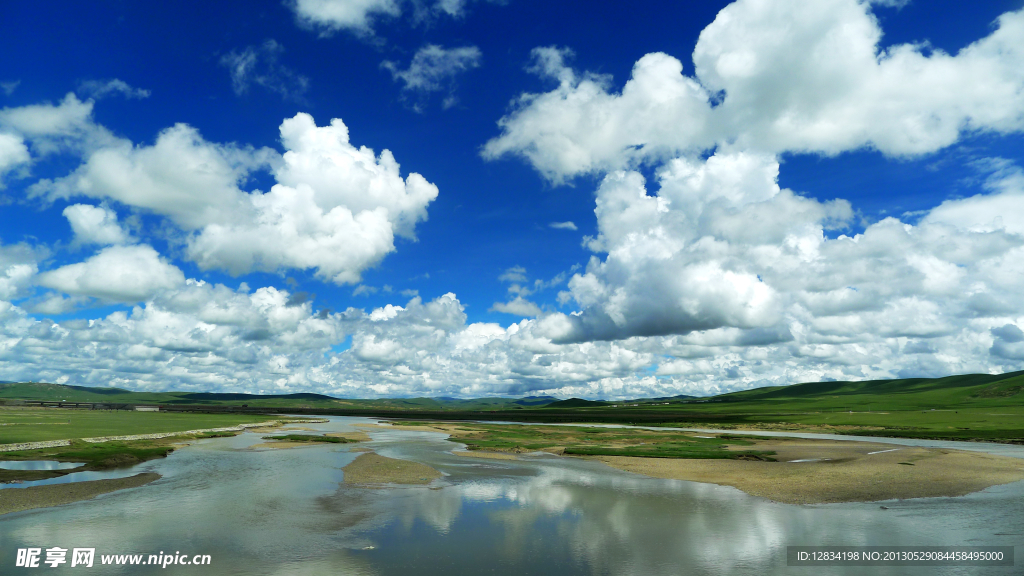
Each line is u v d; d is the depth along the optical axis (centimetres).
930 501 3653
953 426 11500
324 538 2633
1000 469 5216
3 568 2153
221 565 2230
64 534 2631
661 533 2777
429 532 2769
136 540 2552
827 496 3825
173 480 4225
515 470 5172
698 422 16825
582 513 3231
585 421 18462
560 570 2205
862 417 15150
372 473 4778
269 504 3384
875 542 2639
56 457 5091
